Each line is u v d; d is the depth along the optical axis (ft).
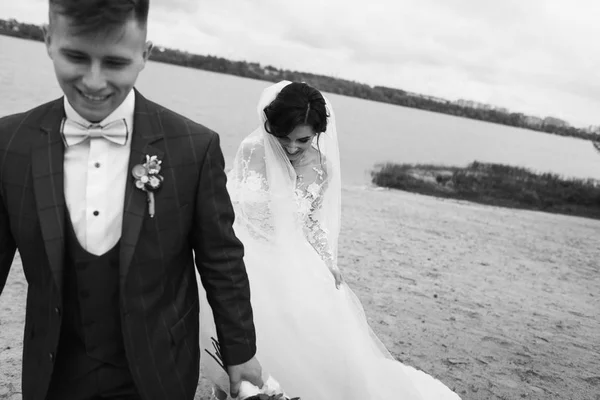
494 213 43.16
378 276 19.92
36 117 5.09
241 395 5.87
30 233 4.92
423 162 113.50
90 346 5.25
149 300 5.20
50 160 4.89
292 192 9.51
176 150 5.25
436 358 13.56
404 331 15.02
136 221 4.96
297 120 8.80
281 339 9.02
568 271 24.98
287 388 9.02
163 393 5.40
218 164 5.59
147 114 5.25
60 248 4.82
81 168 4.99
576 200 60.64
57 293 4.90
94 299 5.08
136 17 4.48
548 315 17.92
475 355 13.97
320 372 9.02
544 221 42.80
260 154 9.57
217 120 135.44
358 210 34.32
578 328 16.97
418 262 22.68
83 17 4.24
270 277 9.23
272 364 9.02
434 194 56.65
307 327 9.05
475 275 21.85
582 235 37.68
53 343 5.05
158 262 5.17
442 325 15.76
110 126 4.96
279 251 9.42
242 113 162.61
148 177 5.02
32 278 5.15
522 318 17.25
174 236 5.26
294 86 9.11
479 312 17.31
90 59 4.45
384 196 44.34
